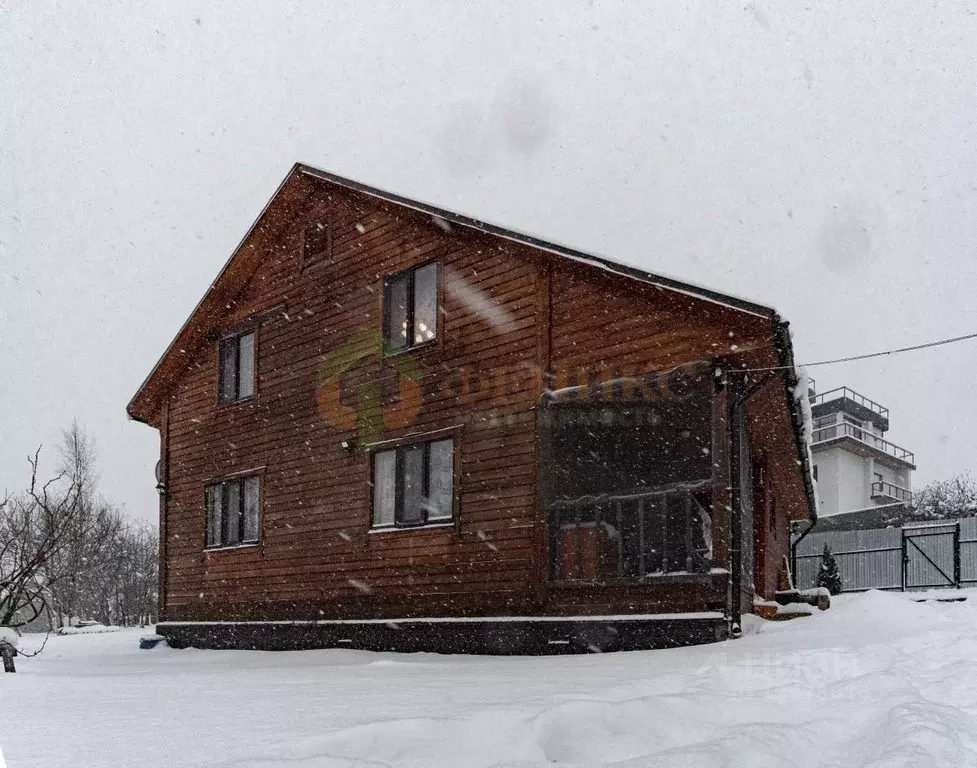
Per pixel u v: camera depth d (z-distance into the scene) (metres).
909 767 2.23
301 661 10.05
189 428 15.48
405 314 11.97
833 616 8.92
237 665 9.81
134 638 18.81
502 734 2.99
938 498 34.12
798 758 2.63
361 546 11.83
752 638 8.09
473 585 10.32
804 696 3.86
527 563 9.83
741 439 9.54
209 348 15.34
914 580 20.53
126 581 36.00
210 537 14.67
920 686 4.09
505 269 10.77
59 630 23.03
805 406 10.17
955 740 2.63
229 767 2.37
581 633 9.22
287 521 13.10
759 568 12.73
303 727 3.34
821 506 35.78
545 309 10.23
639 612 8.91
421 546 11.02
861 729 3.15
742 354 8.77
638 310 9.45
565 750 2.79
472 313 11.05
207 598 14.33
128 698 4.71
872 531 21.73
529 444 10.09
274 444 13.61
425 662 8.78
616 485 10.03
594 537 9.70
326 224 13.38
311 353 13.25
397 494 11.49
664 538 8.88
